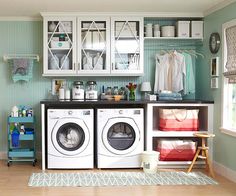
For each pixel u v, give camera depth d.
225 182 3.88
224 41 4.16
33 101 5.14
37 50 5.11
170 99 4.73
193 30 4.94
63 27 4.78
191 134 4.52
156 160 4.29
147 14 4.81
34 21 5.10
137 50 4.86
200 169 4.49
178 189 3.59
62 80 5.14
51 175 4.14
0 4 4.24
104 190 3.54
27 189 3.57
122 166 4.46
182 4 4.34
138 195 3.38
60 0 4.05
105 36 4.82
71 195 3.37
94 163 4.64
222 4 4.21
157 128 4.81
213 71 4.48
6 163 4.83
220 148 4.31
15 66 4.92
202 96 4.96
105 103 4.49
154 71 5.20
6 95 5.11
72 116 4.41
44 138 4.44
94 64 4.86
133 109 4.46
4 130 5.12
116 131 4.53
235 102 4.09
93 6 4.41
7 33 5.07
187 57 5.00
